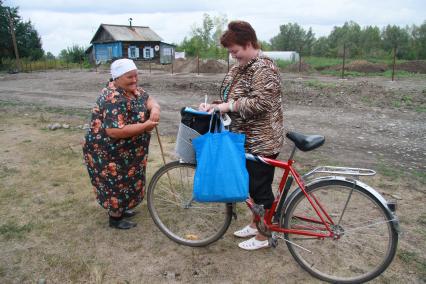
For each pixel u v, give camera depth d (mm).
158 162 5422
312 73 19609
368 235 3174
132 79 3100
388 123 7641
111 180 3344
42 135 6938
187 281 2928
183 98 11453
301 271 3029
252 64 2777
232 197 2695
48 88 15508
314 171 2844
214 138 2715
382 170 4949
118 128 3057
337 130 7164
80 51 45906
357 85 11953
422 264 3033
